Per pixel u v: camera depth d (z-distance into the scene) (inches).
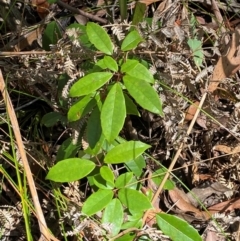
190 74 35.8
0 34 39.9
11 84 37.8
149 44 35.5
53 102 35.6
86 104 30.1
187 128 36.5
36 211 30.0
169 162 37.3
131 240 30.4
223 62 35.7
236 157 36.2
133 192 28.5
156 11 39.0
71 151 33.0
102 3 42.4
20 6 42.1
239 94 36.8
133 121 38.5
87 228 31.3
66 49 33.7
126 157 29.1
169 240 31.2
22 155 30.7
